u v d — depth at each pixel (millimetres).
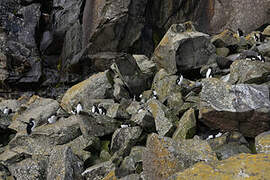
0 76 17484
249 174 3297
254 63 8289
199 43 12164
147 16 17188
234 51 13141
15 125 9406
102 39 16656
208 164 3736
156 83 11672
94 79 12039
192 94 9219
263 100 6242
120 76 12109
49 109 10109
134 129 7434
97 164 6453
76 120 8211
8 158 7117
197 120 7340
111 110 9422
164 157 4559
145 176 4855
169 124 7516
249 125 6363
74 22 20094
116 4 15930
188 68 11977
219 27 17188
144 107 8977
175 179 3617
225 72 10734
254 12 16250
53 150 6234
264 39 13602
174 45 11852
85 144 7289
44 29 21656
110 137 8086
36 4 21297
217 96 6867
